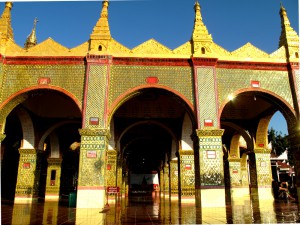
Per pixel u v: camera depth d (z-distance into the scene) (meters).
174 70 10.98
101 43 11.03
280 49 11.60
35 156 13.92
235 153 18.45
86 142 10.01
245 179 19.38
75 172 21.39
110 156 14.88
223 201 9.77
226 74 11.11
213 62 10.99
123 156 19.78
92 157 9.88
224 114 15.40
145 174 32.69
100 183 9.66
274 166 24.98
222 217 6.74
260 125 14.83
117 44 11.17
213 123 10.41
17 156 17.45
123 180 20.75
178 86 10.81
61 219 6.47
